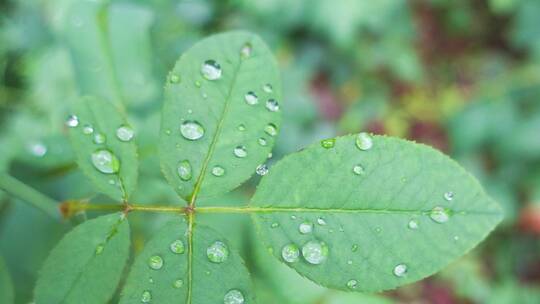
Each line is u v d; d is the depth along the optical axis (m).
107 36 0.21
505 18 0.57
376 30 0.52
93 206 0.16
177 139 0.15
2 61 0.36
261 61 0.15
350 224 0.14
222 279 0.14
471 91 0.56
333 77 0.51
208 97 0.15
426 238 0.14
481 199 0.14
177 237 0.14
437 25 0.59
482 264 0.48
